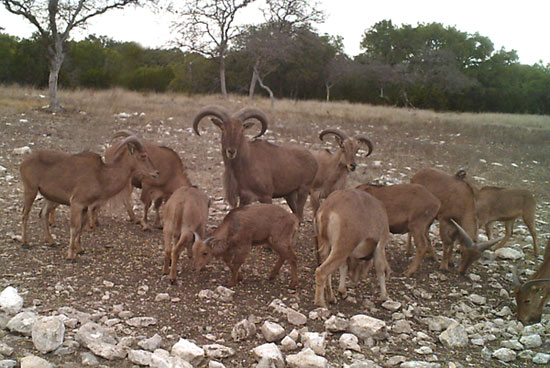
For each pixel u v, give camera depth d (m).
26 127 9.01
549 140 12.85
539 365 3.24
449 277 4.57
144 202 5.07
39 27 10.91
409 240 4.99
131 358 2.87
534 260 5.13
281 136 10.64
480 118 18.77
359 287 4.22
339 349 3.25
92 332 3.02
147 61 21.41
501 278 4.64
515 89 30.77
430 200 4.44
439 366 3.07
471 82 27.88
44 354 2.85
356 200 3.76
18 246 4.36
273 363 2.90
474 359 3.27
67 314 3.28
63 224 5.04
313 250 4.99
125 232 5.01
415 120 15.38
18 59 17.70
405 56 32.06
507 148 11.48
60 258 4.21
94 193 4.32
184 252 4.66
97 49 19.20
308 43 23.91
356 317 3.47
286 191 5.16
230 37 19.70
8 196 5.58
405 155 9.76
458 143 11.73
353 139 5.38
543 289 3.87
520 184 8.19
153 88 19.94
